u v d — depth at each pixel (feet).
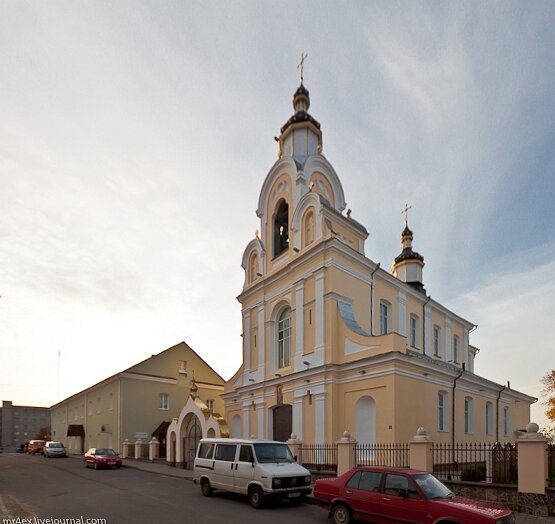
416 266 118.73
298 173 82.69
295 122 90.68
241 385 91.45
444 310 109.81
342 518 33.01
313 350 71.67
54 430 187.62
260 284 87.92
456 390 75.92
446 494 29.86
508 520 26.50
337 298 70.38
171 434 88.74
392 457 54.80
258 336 87.71
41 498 46.39
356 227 83.10
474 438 80.12
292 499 43.88
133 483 59.82
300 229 79.56
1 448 223.92
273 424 79.97
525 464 36.42
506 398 100.01
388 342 60.80
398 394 58.65
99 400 133.90
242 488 43.32
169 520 35.22
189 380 132.87
